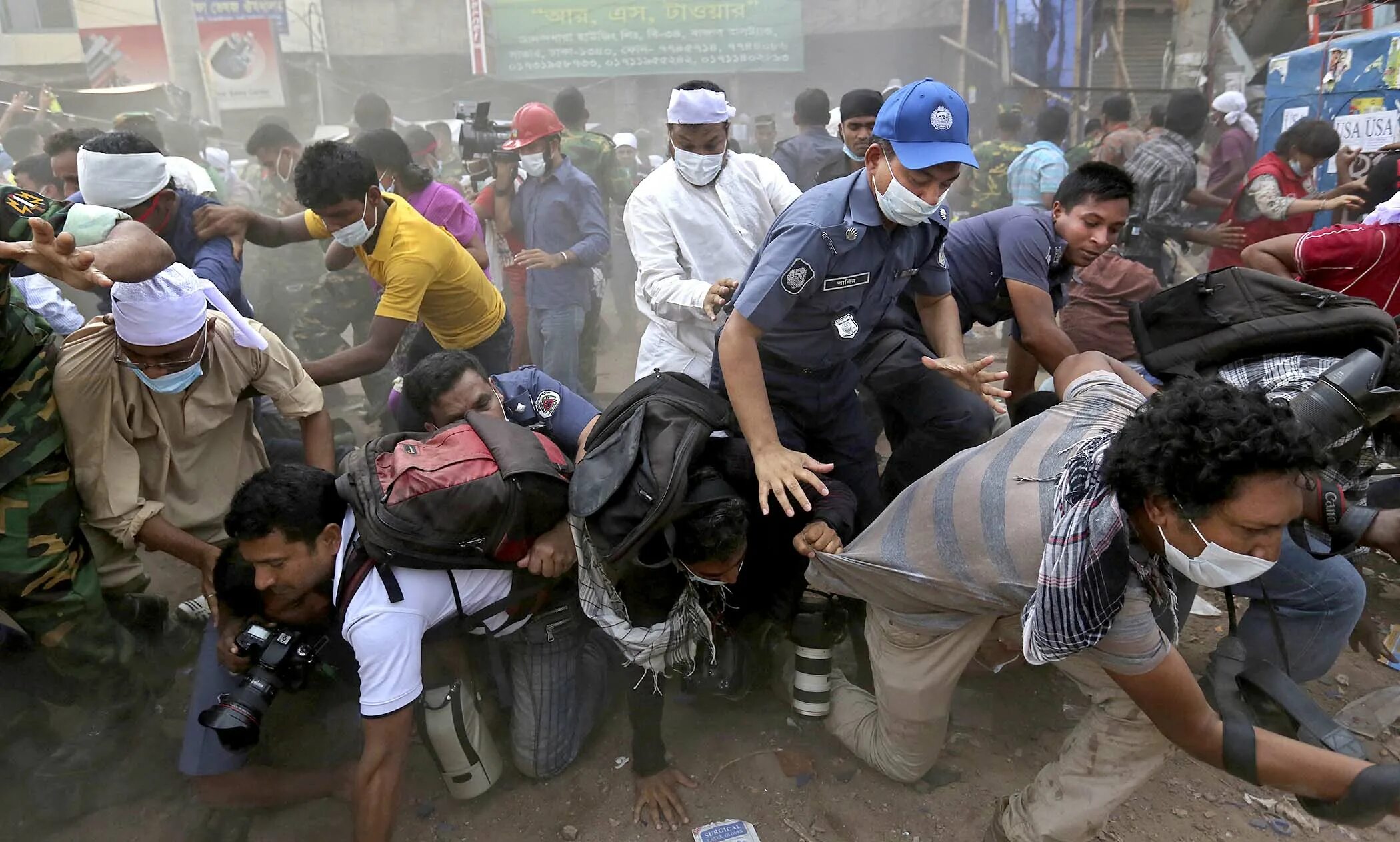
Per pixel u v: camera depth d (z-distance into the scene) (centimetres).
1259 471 137
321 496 212
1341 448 230
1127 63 1323
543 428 274
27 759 246
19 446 221
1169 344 247
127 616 270
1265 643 247
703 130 297
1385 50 601
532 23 1798
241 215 313
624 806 244
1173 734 179
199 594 329
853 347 250
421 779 256
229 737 212
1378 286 303
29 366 225
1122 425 182
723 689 259
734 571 219
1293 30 1013
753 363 219
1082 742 205
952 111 204
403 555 208
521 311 533
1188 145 583
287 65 1786
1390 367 227
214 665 236
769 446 214
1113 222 274
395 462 214
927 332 274
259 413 338
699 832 234
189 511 268
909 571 203
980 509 191
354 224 296
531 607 238
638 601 233
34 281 301
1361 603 243
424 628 216
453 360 255
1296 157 527
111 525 244
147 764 257
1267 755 170
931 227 240
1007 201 730
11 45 1867
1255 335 235
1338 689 280
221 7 1750
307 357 518
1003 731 267
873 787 247
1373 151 604
